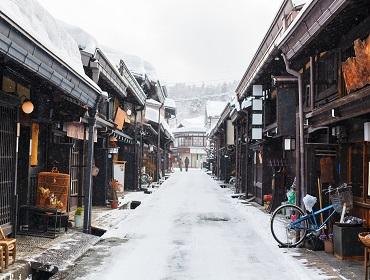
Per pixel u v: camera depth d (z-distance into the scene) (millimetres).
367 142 8117
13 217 8344
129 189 24281
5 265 6355
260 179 18844
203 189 28047
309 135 10453
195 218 13812
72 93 8094
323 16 6770
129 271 7094
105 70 12867
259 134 16438
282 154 17281
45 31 7520
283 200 15133
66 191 9977
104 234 10414
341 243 7758
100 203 15883
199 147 89500
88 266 7352
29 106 8508
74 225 10891
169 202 18984
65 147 11422
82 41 11430
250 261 7898
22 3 7016
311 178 9102
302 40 8102
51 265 6980
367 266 6320
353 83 7395
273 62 12922
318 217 9117
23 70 8328
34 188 10414
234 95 23438
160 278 6730
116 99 19125
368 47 6461
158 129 34688
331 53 9656
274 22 11258
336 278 6551
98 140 17359
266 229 11289
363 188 8234
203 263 7730
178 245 9320
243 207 17109
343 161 9008
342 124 8805
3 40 4965
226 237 10375
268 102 16547
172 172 62906
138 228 11531
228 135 34062
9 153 8250
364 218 8180
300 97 9438
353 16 7402
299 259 7848
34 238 8984
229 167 34625
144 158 30375
